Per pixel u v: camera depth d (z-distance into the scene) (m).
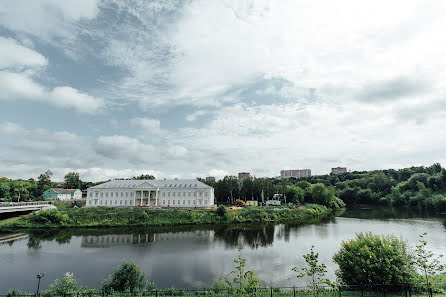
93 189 101.81
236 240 53.91
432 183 114.88
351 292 23.19
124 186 103.25
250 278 20.20
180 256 42.41
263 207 100.50
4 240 54.31
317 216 94.06
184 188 99.44
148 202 98.50
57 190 136.38
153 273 34.69
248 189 131.88
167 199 99.50
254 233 61.16
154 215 76.56
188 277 33.22
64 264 38.81
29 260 40.81
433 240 51.28
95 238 55.94
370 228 66.19
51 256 42.88
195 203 98.06
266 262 39.19
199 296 24.61
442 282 24.25
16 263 39.31
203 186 100.06
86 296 22.62
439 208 95.94
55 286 23.47
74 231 63.41
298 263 38.66
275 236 57.66
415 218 82.81
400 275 22.70
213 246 48.97
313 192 125.25
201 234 60.03
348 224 73.38
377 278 23.11
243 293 19.70
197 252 44.81
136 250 46.28
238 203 116.81
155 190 98.69
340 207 130.12
